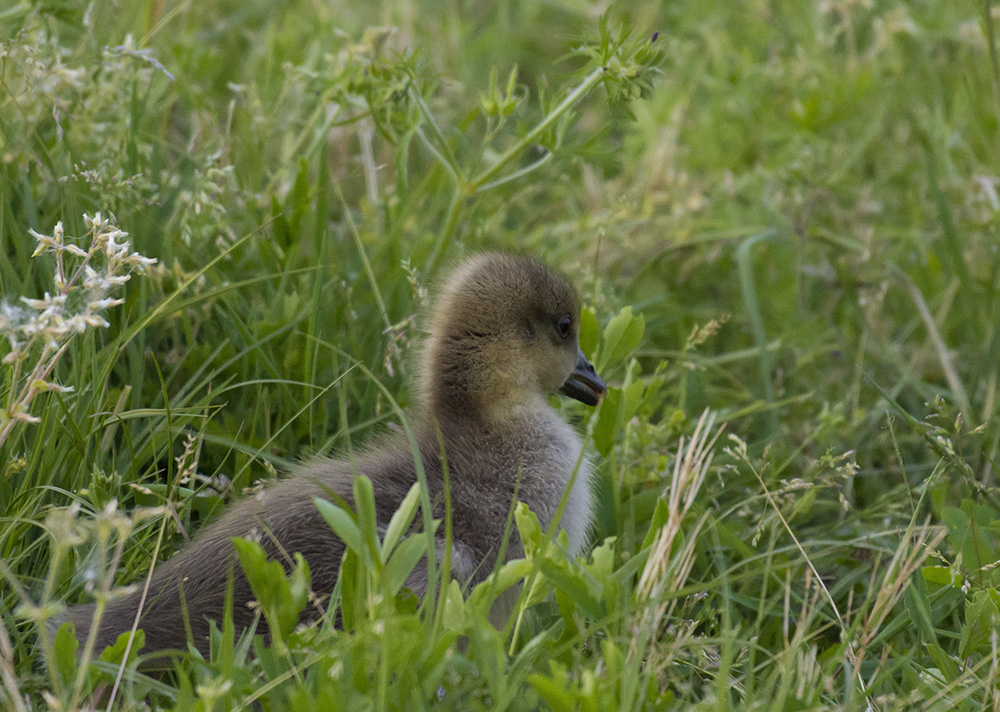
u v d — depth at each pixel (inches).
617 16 774.5
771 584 402.0
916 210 615.5
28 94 452.4
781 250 593.3
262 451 398.3
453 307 389.4
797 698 300.4
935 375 534.3
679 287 583.8
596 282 500.4
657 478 426.0
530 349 389.1
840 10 674.2
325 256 446.0
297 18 679.7
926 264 591.8
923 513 455.5
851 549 424.2
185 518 375.2
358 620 280.1
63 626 281.3
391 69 467.8
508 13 820.0
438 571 330.3
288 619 286.0
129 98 506.6
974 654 339.6
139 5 580.7
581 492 386.3
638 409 433.4
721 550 395.2
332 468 360.2
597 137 458.9
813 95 641.0
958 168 643.5
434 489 357.4
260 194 493.4
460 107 676.1
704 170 663.8
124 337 382.6
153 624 315.6
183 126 563.5
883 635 354.6
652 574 327.0
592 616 310.8
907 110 689.0
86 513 354.0
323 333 443.5
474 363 384.2
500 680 274.8
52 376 374.3
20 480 361.1
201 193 450.3
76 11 476.1
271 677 275.6
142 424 409.1
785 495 434.3
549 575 305.9
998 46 666.8
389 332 442.9
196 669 285.6
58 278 319.0
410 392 413.7
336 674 273.0
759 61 754.2
